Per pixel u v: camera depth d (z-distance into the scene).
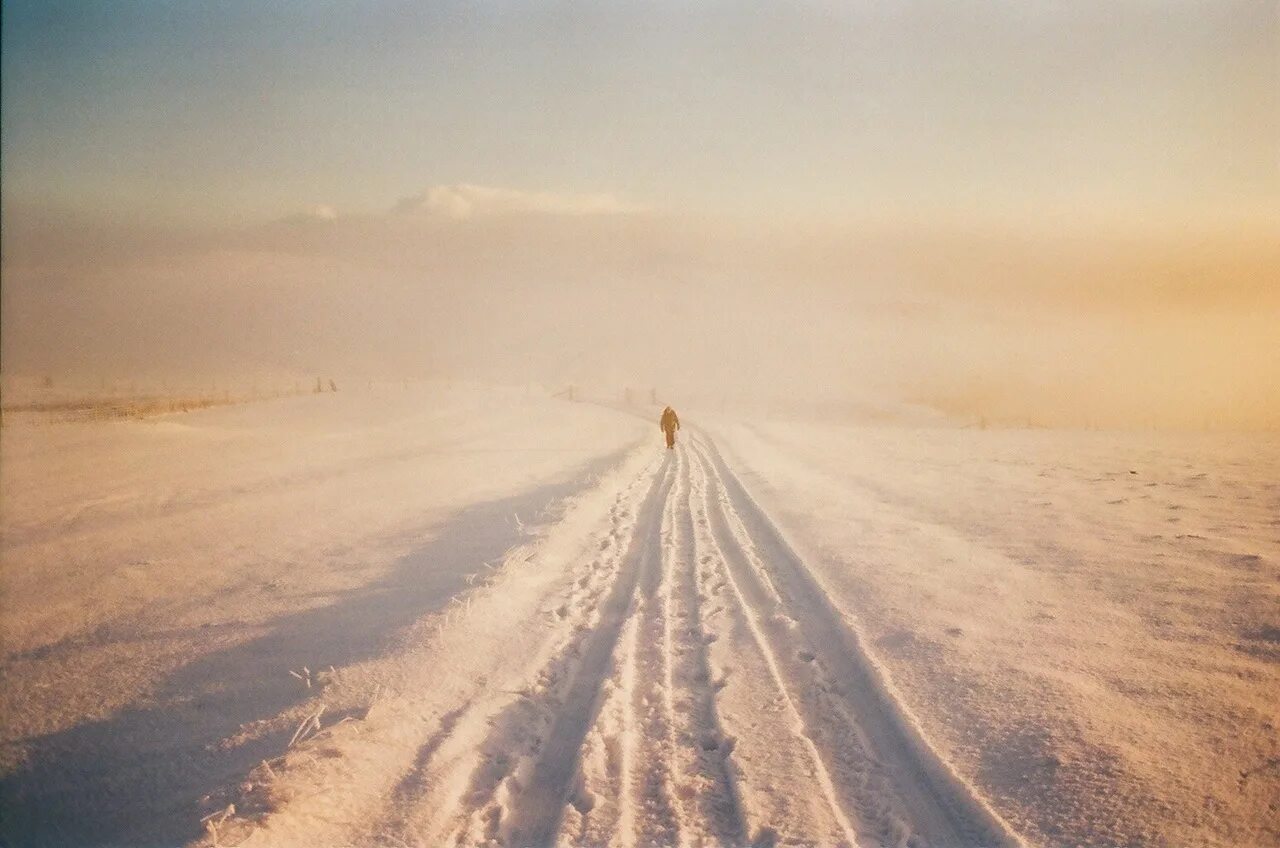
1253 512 10.47
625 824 3.34
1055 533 9.26
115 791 3.49
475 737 4.09
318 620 6.05
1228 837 3.12
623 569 8.09
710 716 4.45
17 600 6.82
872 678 4.89
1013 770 3.73
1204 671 4.80
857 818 3.41
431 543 8.98
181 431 23.31
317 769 3.48
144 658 5.30
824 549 8.65
